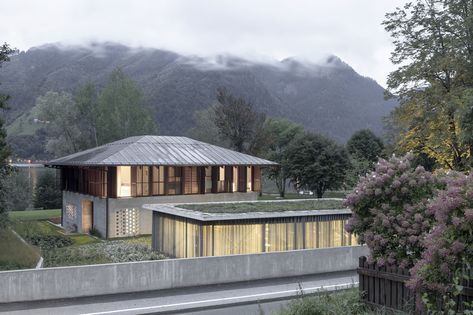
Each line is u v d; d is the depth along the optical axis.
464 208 6.07
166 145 34.59
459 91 25.89
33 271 13.55
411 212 8.84
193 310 12.89
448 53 27.02
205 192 33.91
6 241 20.88
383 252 8.96
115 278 14.38
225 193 34.53
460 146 26.30
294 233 20.31
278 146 73.38
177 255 20.98
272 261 16.52
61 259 20.86
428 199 8.46
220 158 34.19
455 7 27.45
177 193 32.53
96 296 14.06
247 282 15.91
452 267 6.20
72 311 12.51
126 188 30.42
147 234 30.55
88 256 21.52
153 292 14.56
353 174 48.66
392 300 8.43
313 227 20.72
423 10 29.05
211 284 15.56
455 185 6.49
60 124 65.50
